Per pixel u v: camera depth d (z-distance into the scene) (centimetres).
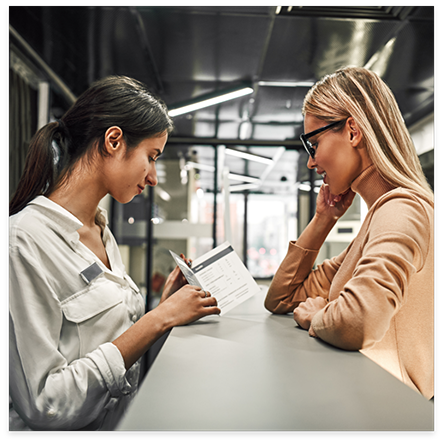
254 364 43
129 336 67
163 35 254
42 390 58
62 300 71
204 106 353
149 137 86
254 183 755
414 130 396
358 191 71
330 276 88
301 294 88
